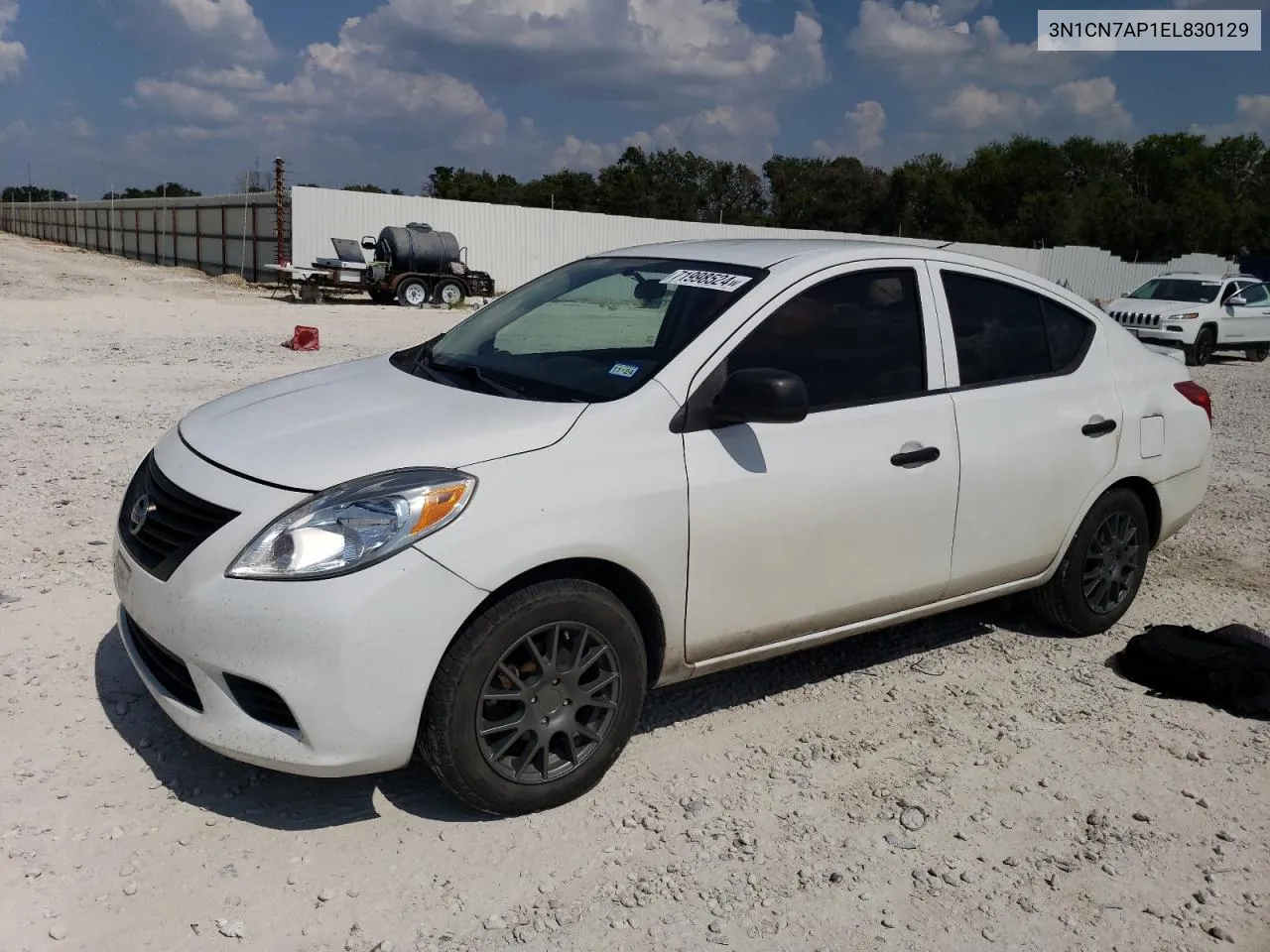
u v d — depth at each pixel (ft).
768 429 12.08
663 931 9.35
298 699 9.59
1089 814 11.56
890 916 9.70
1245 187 274.36
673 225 136.15
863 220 254.88
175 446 11.62
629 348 12.35
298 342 50.03
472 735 10.25
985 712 13.91
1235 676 14.30
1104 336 16.29
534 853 10.33
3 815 10.32
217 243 137.59
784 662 15.28
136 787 10.97
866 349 13.24
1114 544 16.38
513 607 10.28
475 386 12.38
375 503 9.84
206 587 9.81
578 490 10.63
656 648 11.75
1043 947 9.43
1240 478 29.40
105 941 8.80
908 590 13.69
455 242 99.25
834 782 11.96
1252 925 9.87
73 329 54.34
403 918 9.31
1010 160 258.57
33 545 17.80
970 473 13.91
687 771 12.03
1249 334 66.33
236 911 9.27
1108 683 15.01
